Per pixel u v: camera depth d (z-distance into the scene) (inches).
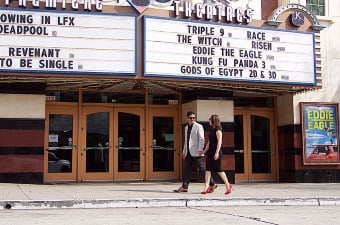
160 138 716.7
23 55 544.1
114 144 697.6
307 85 653.3
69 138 681.6
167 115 723.4
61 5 558.9
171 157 716.7
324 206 459.2
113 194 484.1
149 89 691.4
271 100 775.1
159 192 513.7
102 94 702.5
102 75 563.2
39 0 552.4
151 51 577.9
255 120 765.3
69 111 685.9
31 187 562.9
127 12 577.9
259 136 763.4
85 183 658.8
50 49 551.2
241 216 367.9
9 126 620.7
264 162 759.1
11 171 617.0
